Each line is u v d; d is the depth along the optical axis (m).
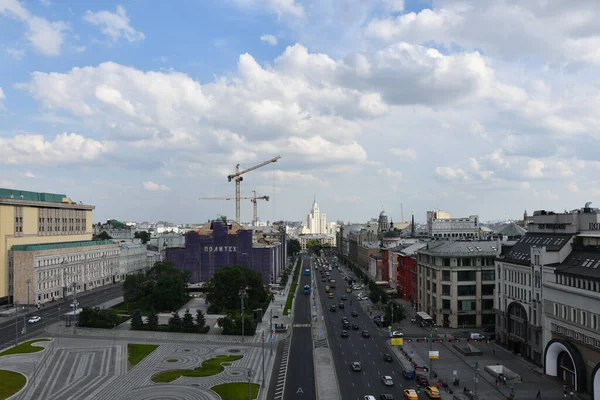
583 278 99.38
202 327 152.00
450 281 159.38
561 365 105.62
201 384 100.19
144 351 126.75
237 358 121.38
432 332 152.25
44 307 191.75
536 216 133.50
